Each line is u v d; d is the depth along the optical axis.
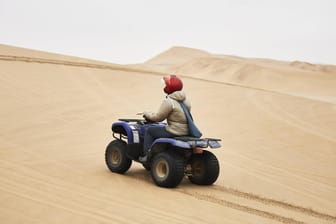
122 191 9.00
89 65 35.19
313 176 12.63
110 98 23.31
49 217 7.02
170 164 9.48
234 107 25.00
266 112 24.69
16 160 10.88
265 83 94.81
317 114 26.19
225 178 11.30
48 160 11.28
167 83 10.04
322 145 17.83
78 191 8.67
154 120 9.97
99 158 12.22
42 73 26.70
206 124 19.88
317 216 8.70
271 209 8.79
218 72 112.00
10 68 26.33
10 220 6.73
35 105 19.00
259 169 12.81
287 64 160.12
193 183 10.35
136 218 7.37
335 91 84.00
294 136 19.16
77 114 18.58
